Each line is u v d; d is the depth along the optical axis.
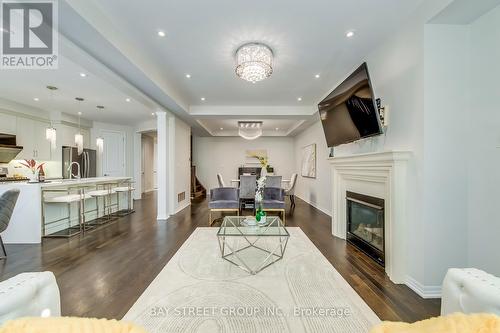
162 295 2.01
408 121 2.25
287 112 5.46
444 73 2.05
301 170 8.11
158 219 4.92
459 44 2.05
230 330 1.57
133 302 1.91
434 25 2.05
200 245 3.29
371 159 2.57
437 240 2.05
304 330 1.58
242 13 2.21
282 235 2.67
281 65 3.32
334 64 3.29
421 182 2.07
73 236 3.73
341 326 1.62
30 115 5.21
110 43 2.34
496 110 1.83
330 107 3.48
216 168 9.60
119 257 2.85
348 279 2.31
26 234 3.39
